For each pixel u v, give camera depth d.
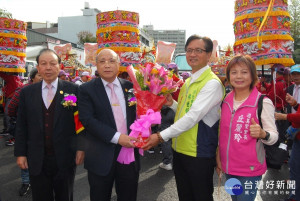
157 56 7.70
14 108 3.52
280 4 3.60
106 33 5.61
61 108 2.49
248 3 3.70
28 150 2.49
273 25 3.58
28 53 14.88
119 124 2.38
